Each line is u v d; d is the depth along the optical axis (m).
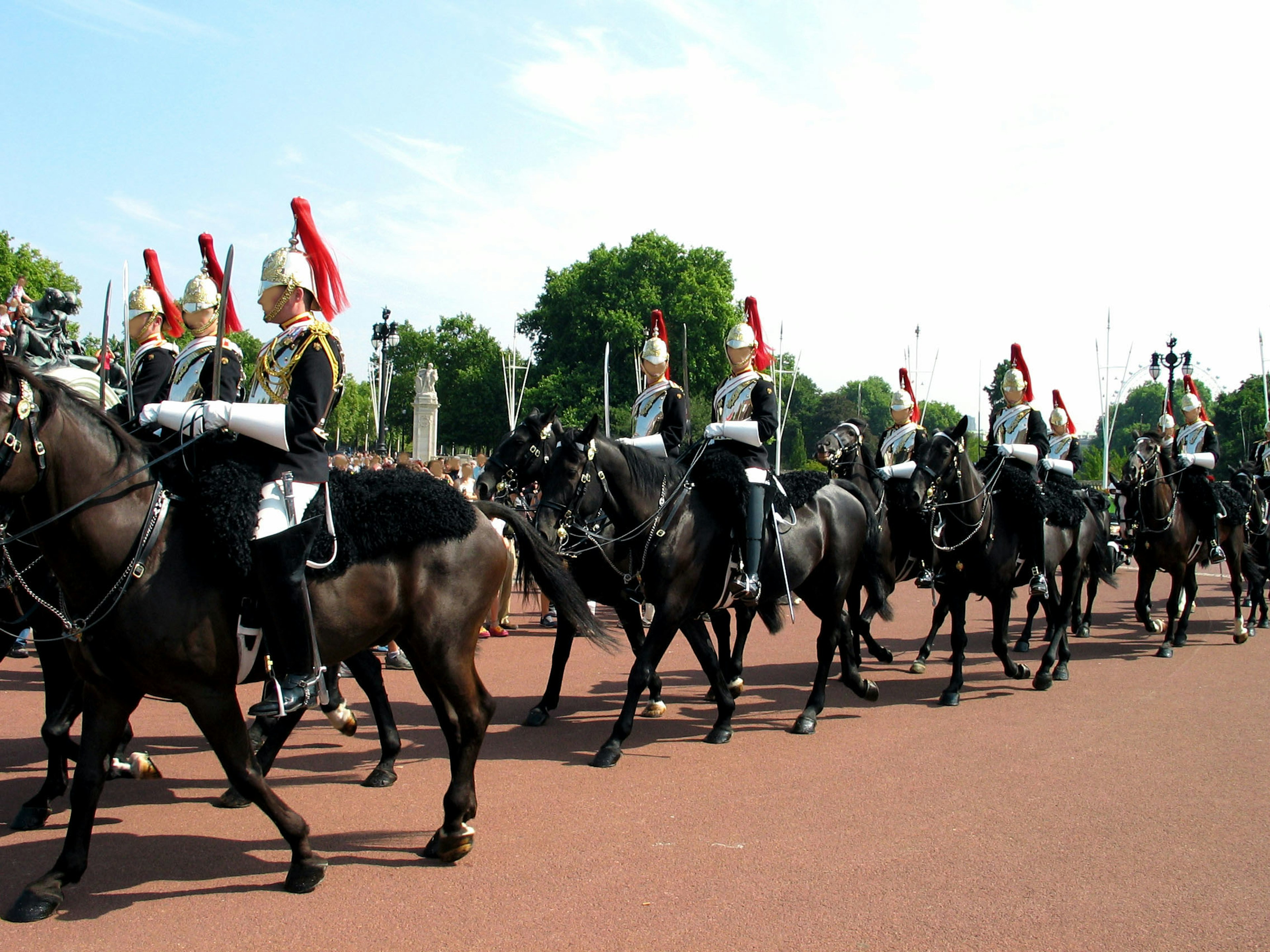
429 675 5.72
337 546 5.43
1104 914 4.89
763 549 8.50
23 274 51.09
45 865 5.47
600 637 6.36
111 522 4.88
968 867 5.50
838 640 9.55
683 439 9.87
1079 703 9.91
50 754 6.18
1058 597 11.57
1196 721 9.02
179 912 4.86
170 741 8.28
